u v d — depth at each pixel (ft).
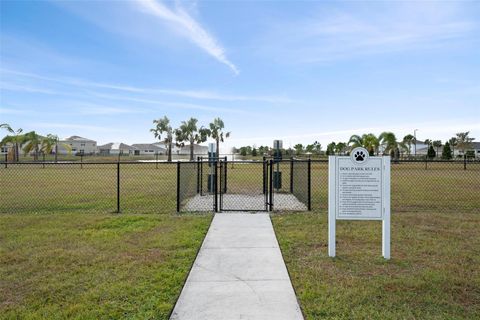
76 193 43.83
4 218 26.27
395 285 13.78
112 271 15.31
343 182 17.29
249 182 59.31
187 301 12.47
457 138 266.77
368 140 150.61
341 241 20.04
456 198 38.91
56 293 13.25
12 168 105.29
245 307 12.01
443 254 17.69
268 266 15.99
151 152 313.94
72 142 286.87
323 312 11.60
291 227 23.36
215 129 206.39
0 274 15.16
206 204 34.63
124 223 24.70
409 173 82.74
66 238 20.62
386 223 17.02
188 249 18.44
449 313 11.64
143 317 11.30
